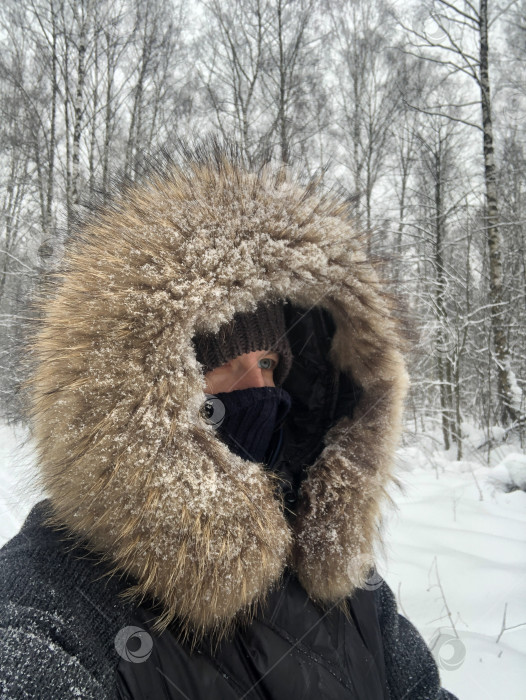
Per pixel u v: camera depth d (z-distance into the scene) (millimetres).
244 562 671
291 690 699
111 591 651
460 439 7105
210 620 648
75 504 663
